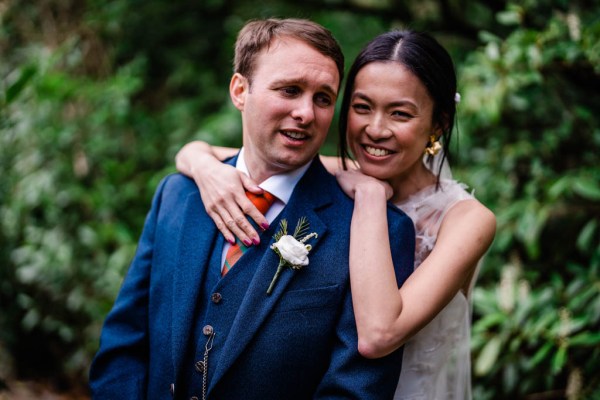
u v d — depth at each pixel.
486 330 2.51
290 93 1.44
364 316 1.39
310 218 1.50
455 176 2.94
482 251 1.62
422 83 1.59
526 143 2.85
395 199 1.85
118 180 3.69
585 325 2.42
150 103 4.56
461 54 3.64
